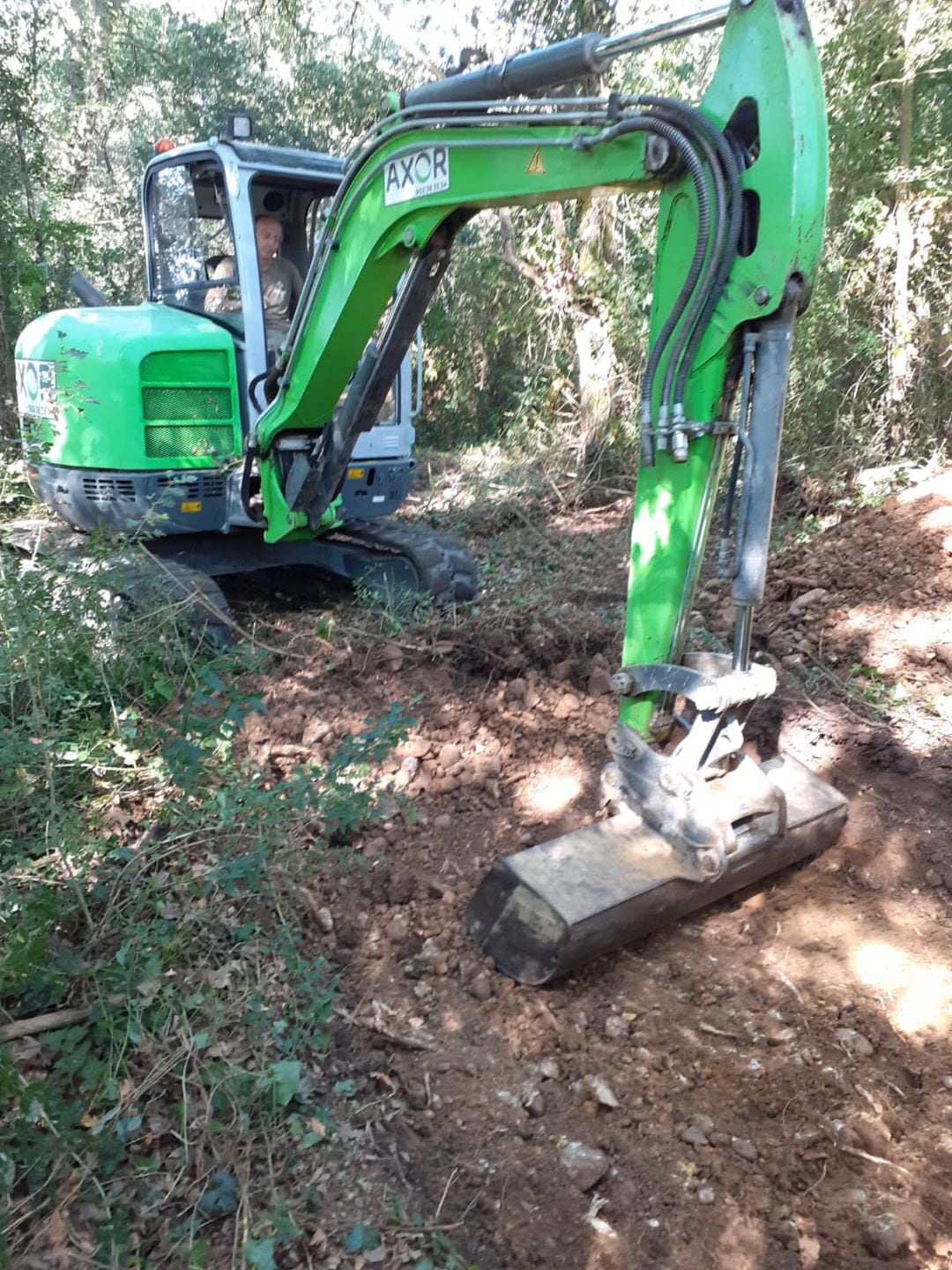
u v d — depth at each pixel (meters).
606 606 6.00
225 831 3.51
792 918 3.55
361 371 4.71
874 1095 2.87
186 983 2.94
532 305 12.09
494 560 7.43
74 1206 2.38
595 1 9.97
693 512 3.03
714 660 3.15
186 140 16.22
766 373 2.80
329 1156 2.61
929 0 8.53
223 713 3.45
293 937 3.26
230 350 5.52
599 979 3.27
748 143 2.87
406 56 14.30
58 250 12.84
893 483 7.48
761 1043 3.04
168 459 5.44
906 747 4.20
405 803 3.97
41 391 5.74
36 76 13.41
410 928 3.43
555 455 10.30
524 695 4.65
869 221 9.30
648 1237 2.51
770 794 3.21
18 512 6.30
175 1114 2.58
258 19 15.41
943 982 3.27
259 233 5.70
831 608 5.22
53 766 3.54
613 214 10.13
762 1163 2.69
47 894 2.84
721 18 2.82
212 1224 2.40
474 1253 2.46
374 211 4.15
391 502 6.12
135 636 4.43
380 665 4.89
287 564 6.55
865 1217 2.53
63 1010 2.84
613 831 3.28
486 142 3.46
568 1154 2.70
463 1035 3.05
